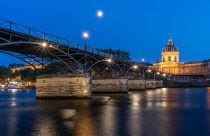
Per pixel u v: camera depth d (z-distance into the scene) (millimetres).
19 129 29531
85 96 66812
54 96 67562
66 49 66938
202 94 101312
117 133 26859
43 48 60188
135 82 136875
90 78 68062
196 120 34844
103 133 26812
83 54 72750
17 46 58375
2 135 26703
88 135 26016
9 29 48812
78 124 31969
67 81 67062
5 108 52000
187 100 69250
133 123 32438
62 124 32188
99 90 101062
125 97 79688
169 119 35656
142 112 43000
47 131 28078
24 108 50969
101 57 85312
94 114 40719
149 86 166625
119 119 35688
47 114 41594
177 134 26594
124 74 115188
